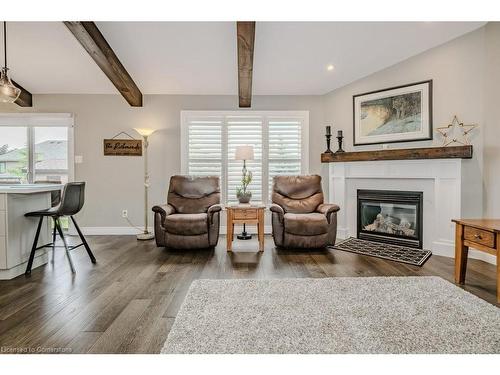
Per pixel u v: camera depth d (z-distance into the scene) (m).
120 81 4.41
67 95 5.14
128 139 5.17
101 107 5.16
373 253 3.82
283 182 4.70
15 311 2.25
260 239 4.02
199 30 3.61
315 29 3.53
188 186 4.62
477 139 3.51
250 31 3.31
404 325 2.00
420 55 3.98
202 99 5.22
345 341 1.82
